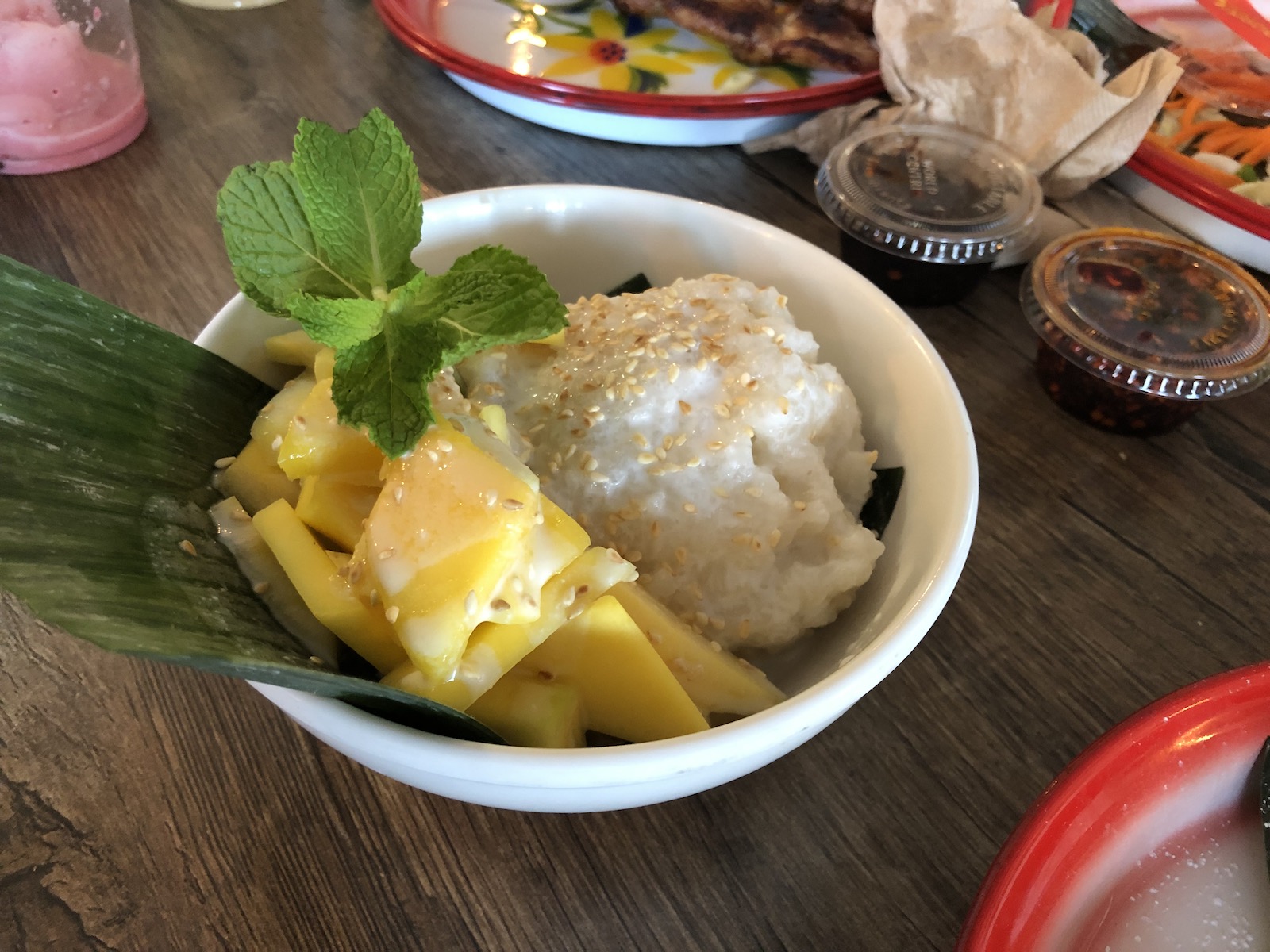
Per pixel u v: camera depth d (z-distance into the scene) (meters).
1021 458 0.26
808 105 0.34
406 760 0.14
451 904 0.17
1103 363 0.25
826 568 0.20
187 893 0.17
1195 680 0.22
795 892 0.18
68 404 0.16
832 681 0.15
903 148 0.31
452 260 0.24
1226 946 0.16
